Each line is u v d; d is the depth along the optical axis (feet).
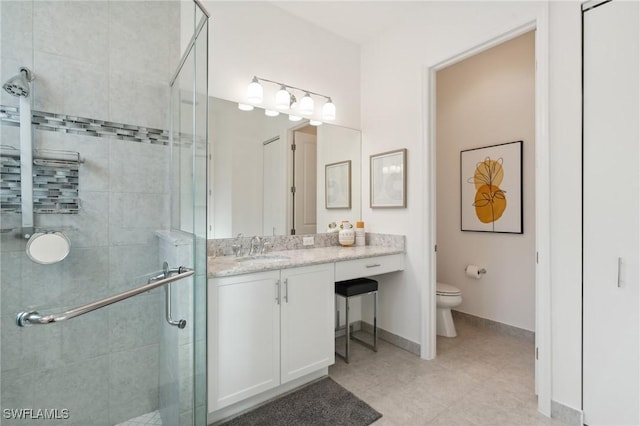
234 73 7.16
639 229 4.47
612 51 4.69
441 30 7.28
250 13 7.40
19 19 4.09
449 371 6.88
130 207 4.80
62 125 4.38
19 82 4.03
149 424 4.40
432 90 7.77
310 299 6.27
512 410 5.48
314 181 8.54
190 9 5.16
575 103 5.06
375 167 8.96
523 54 8.87
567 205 5.15
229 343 5.22
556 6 5.29
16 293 3.52
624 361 4.60
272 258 7.05
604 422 4.76
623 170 4.60
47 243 3.85
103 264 4.34
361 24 8.48
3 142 3.83
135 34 5.09
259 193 7.54
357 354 7.77
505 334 9.11
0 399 3.35
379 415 5.34
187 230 4.80
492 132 9.53
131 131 4.97
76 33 4.56
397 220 8.34
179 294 4.57
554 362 5.29
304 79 8.30
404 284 8.13
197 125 4.74
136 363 4.36
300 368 6.09
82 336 3.92
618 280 4.66
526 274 8.75
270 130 7.72
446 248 10.78
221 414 5.30
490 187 9.51
